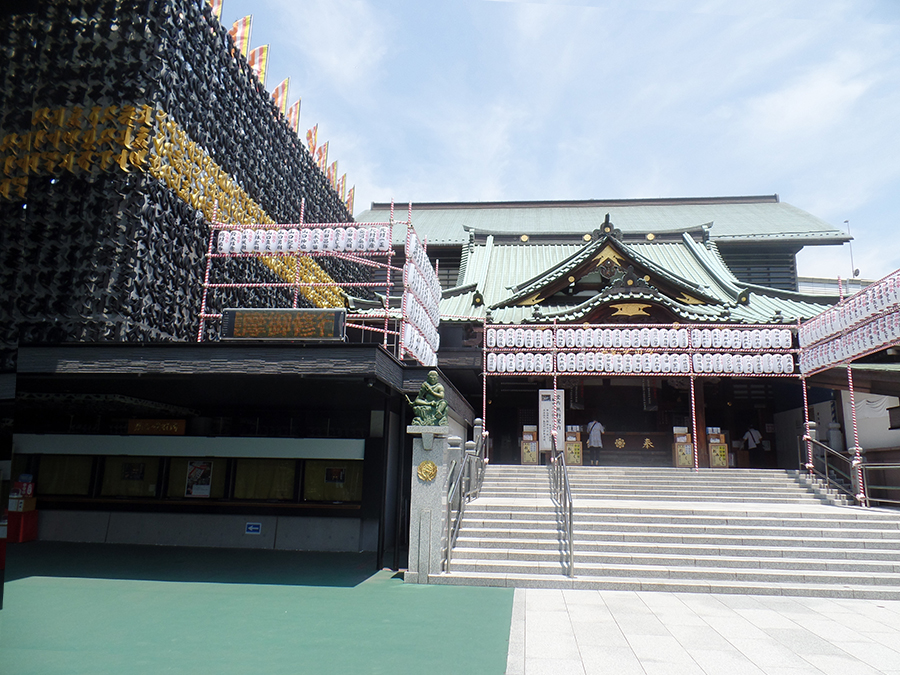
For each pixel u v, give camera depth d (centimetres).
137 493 1498
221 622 739
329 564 1198
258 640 664
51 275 1158
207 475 1491
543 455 1980
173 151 1305
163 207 1277
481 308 2341
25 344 1049
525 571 1030
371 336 1975
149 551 1338
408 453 1556
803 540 1116
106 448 1489
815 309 2288
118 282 1166
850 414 1983
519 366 1973
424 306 1524
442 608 824
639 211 3625
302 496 1461
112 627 712
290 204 1986
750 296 2484
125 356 1035
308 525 1441
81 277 1157
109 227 1178
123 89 1225
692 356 1934
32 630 698
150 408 1453
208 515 1470
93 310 1141
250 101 1719
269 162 1833
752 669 576
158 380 1099
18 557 1225
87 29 1232
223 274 1528
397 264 3003
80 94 1220
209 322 1458
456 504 1216
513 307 2341
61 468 1520
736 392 2411
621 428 2334
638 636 690
